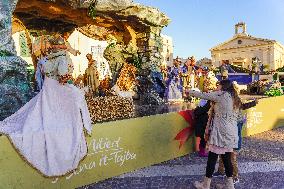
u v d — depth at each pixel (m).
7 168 4.50
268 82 24.72
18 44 18.62
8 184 4.51
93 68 11.19
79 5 8.34
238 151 7.67
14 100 6.17
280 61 50.34
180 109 8.66
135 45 11.38
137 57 11.40
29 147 4.69
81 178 5.42
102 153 5.77
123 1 9.16
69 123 5.16
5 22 6.35
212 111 5.17
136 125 6.43
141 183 5.63
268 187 5.39
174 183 5.61
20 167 4.62
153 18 10.65
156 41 11.45
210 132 5.10
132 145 6.35
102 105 6.44
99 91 11.12
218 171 6.02
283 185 5.48
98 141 5.70
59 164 4.94
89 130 5.44
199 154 7.50
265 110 10.36
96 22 10.30
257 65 30.39
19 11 8.91
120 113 6.78
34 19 10.27
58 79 5.31
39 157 4.79
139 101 10.87
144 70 11.27
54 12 8.94
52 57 5.35
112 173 5.97
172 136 7.24
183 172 6.24
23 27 10.23
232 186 5.07
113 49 11.52
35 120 4.91
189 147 7.73
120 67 11.53
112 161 5.96
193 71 13.16
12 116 5.15
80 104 5.35
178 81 11.96
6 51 6.32
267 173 6.09
